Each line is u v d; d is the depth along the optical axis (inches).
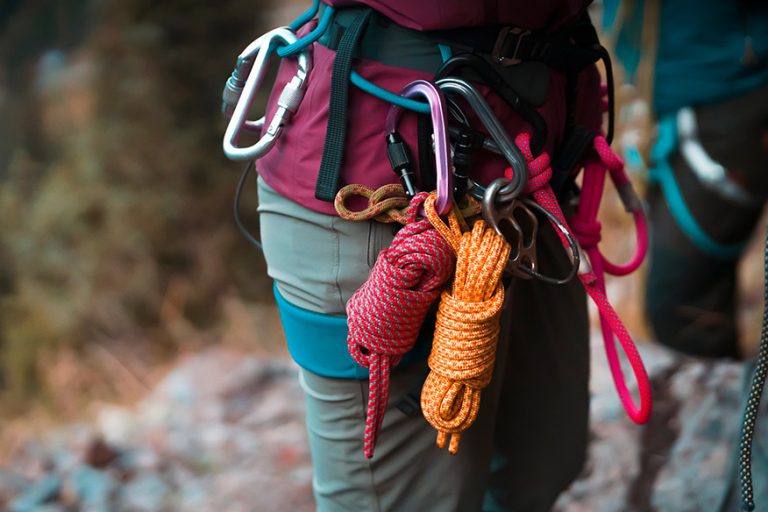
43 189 170.2
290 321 41.6
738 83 76.5
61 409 140.7
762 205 79.9
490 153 37.9
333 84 36.7
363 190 37.3
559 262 46.8
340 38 37.9
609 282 126.3
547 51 38.3
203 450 92.4
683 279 83.9
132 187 165.0
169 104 166.9
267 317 158.9
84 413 137.7
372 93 36.7
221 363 113.3
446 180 35.3
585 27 41.4
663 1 78.8
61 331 154.1
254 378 107.9
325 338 40.2
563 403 51.0
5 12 192.2
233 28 168.9
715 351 86.4
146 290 159.8
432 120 35.2
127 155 165.2
